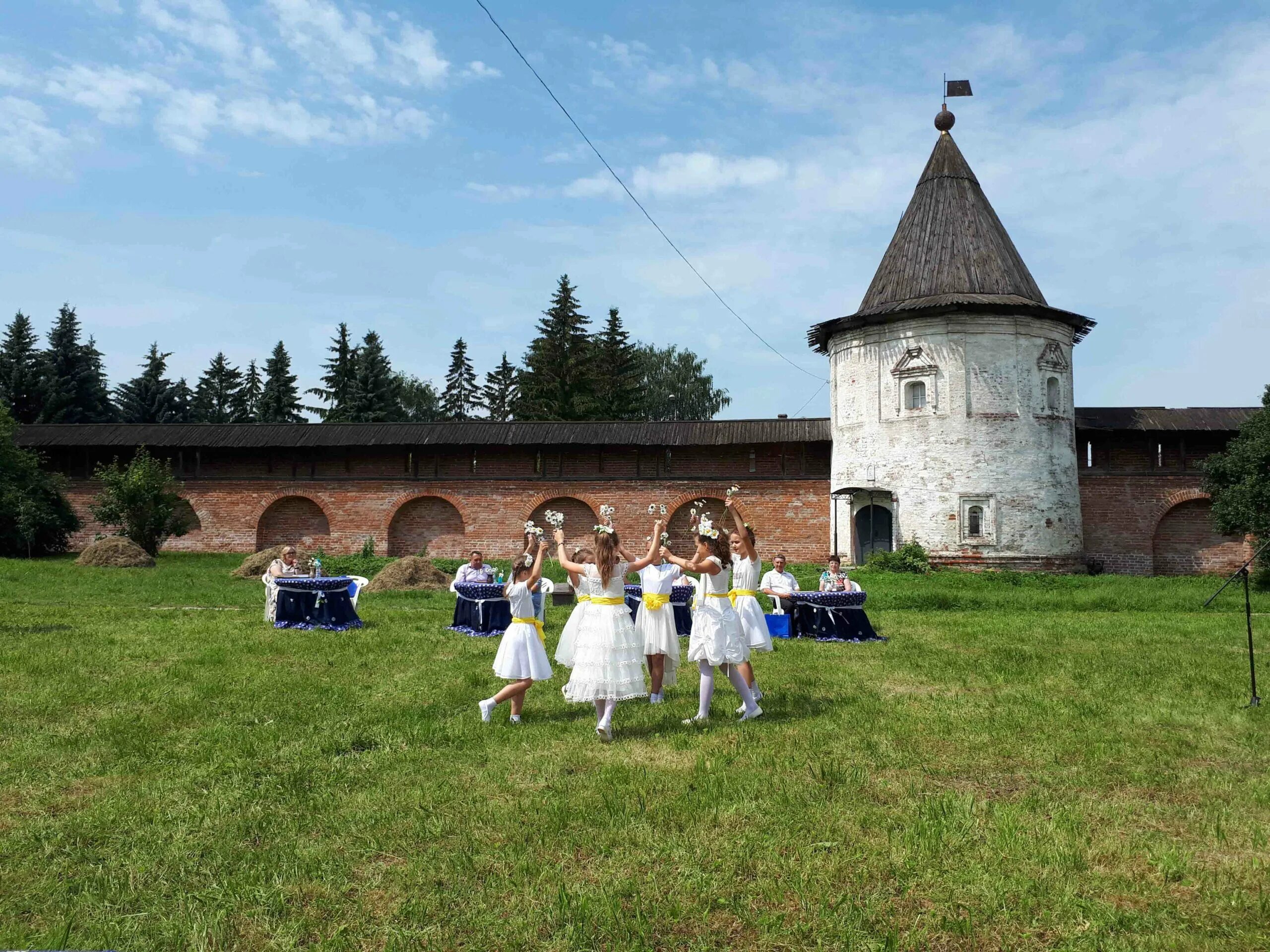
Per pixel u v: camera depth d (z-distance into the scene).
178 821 5.62
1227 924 4.35
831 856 5.09
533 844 5.25
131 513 32.66
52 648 12.34
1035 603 21.45
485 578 15.71
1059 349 30.94
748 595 9.64
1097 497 33.81
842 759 6.95
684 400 69.94
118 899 4.55
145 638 13.57
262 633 14.51
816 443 34.53
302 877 4.81
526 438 34.88
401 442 35.28
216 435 37.03
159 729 7.87
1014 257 32.25
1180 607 21.19
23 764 6.78
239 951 4.10
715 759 6.95
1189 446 34.00
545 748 7.33
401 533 36.69
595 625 7.84
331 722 8.16
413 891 4.65
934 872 4.88
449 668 11.20
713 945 4.17
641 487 35.12
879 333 31.50
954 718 8.30
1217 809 5.88
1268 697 9.36
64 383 61.56
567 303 65.00
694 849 5.17
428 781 6.42
